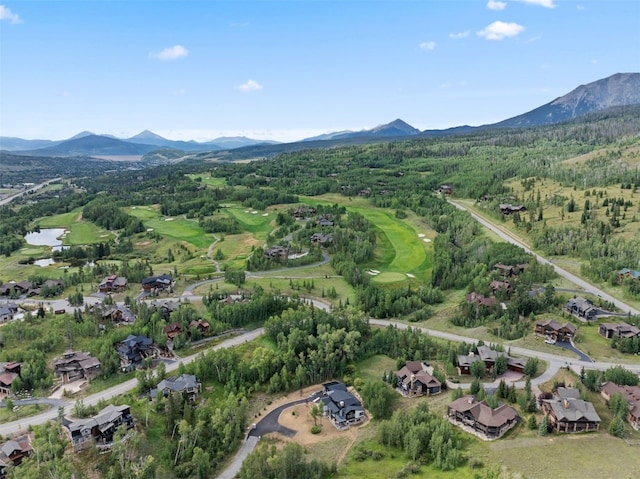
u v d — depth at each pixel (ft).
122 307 536.42
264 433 347.36
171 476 299.79
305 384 409.69
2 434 328.49
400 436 320.50
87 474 293.64
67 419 330.34
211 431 332.19
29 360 411.13
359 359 439.63
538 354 417.49
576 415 308.40
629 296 537.24
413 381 379.96
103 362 409.08
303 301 533.14
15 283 637.30
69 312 532.32
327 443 332.60
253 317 499.92
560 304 518.78
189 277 649.61
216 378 402.11
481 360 395.34
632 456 280.31
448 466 284.61
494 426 307.58
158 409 353.92
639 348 417.28
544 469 271.69
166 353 440.04
